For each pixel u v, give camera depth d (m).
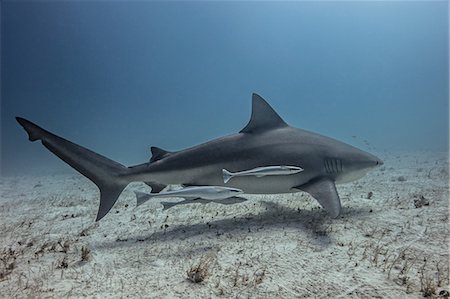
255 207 2.71
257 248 1.73
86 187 4.88
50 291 1.35
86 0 34.31
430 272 1.35
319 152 2.33
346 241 1.75
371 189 3.28
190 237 2.01
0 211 3.26
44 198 3.94
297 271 1.43
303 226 2.05
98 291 1.34
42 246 1.94
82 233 2.22
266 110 2.35
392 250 1.60
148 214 2.74
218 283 1.36
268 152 2.24
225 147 2.23
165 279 1.43
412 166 5.13
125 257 1.73
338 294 1.22
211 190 1.75
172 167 2.15
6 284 1.44
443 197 2.67
